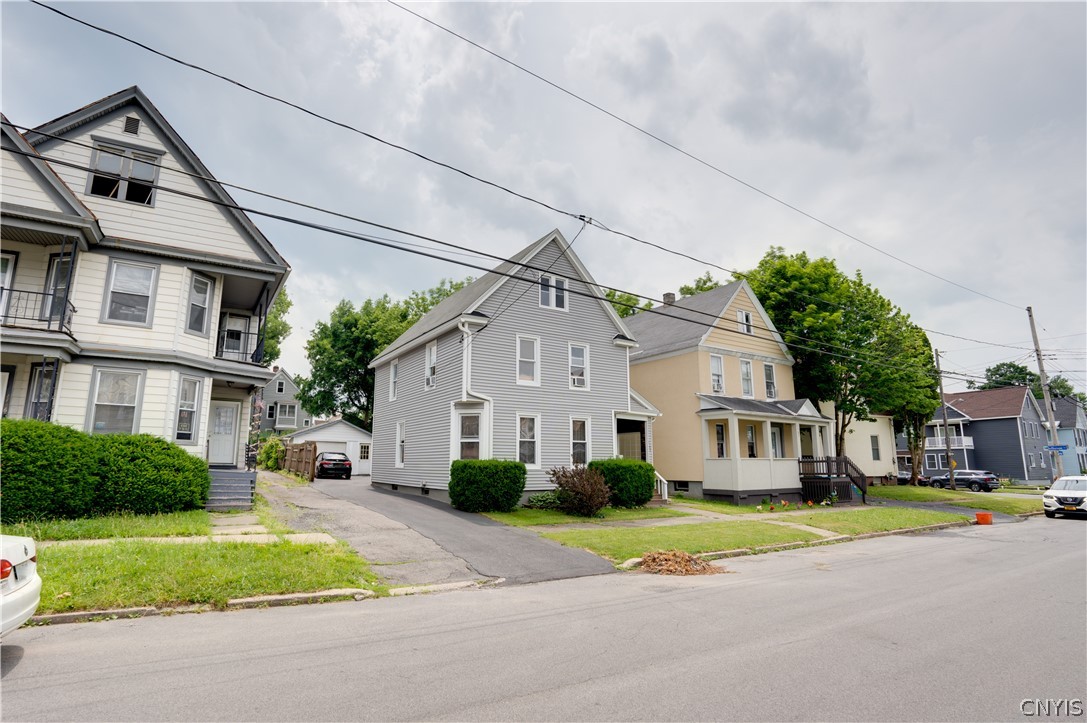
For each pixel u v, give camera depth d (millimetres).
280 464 31094
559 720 4148
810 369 29391
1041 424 54344
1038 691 4871
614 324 22516
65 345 12875
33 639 5871
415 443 21828
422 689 4703
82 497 11602
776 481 23578
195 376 15242
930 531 18344
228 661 5316
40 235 13383
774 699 4602
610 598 8398
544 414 19969
